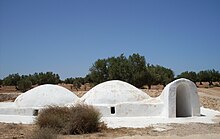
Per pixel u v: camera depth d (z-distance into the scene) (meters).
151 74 47.97
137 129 15.31
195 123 17.25
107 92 21.30
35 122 16.08
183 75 72.12
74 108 15.75
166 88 20.44
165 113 19.83
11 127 15.80
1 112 21.22
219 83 77.12
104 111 19.78
